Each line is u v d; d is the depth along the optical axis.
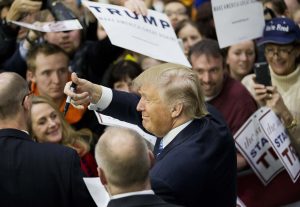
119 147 2.59
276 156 4.17
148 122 3.14
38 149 3.00
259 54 5.08
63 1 5.09
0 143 2.98
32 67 4.59
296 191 4.22
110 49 4.96
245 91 4.45
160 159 3.10
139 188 2.60
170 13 6.39
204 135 3.10
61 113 4.08
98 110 3.53
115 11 3.56
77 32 5.02
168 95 3.10
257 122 4.12
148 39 3.51
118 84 4.71
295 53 4.32
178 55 3.53
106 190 2.82
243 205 4.09
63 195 2.95
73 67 4.96
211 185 3.06
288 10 5.52
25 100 3.09
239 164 4.25
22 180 2.94
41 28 4.02
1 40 4.84
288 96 4.34
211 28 5.68
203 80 4.39
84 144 4.12
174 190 2.95
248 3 4.35
